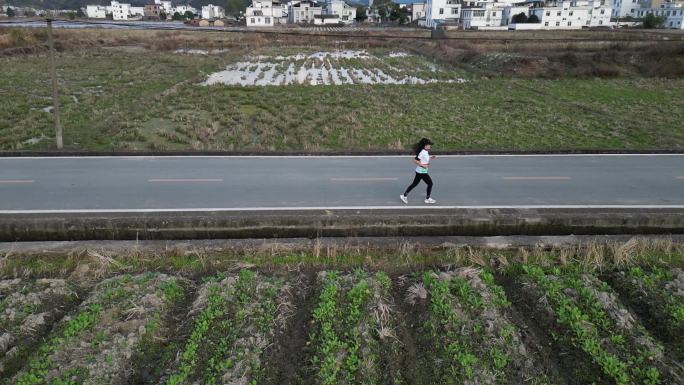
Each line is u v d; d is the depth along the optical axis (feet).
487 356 21.11
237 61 122.31
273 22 274.16
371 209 34.53
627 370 20.58
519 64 106.42
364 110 68.69
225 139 53.52
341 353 21.21
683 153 49.80
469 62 118.83
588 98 80.18
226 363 20.30
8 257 28.66
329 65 116.88
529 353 21.76
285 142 52.29
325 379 19.77
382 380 20.11
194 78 92.12
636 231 33.94
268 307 24.44
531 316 24.67
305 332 23.31
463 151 48.93
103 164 44.11
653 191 39.24
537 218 33.45
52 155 46.32
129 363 20.83
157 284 26.08
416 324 23.77
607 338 22.24
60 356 20.53
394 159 47.16
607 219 33.55
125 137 53.06
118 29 208.03
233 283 26.12
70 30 183.62
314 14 304.30
